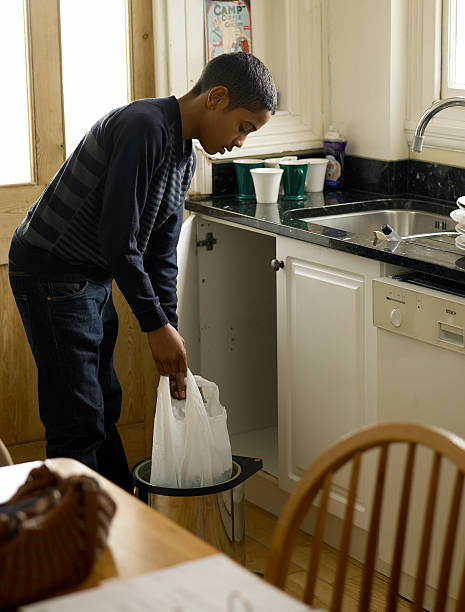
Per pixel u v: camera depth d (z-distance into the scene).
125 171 2.04
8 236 2.83
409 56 2.96
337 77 3.18
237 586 0.98
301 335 2.63
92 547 0.99
